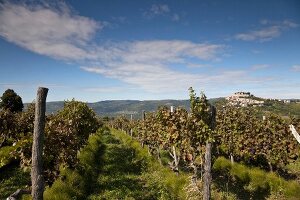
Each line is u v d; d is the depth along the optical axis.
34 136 8.60
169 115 17.62
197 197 14.07
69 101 28.38
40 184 8.62
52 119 19.52
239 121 24.06
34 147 8.58
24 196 13.59
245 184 17.58
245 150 21.98
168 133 17.14
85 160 22.11
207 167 12.84
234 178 18.39
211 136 13.02
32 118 28.30
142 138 30.00
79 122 24.62
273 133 21.77
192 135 14.74
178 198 15.15
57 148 15.42
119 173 20.91
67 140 16.97
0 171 18.92
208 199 12.62
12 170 19.42
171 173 19.20
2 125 25.17
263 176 17.77
